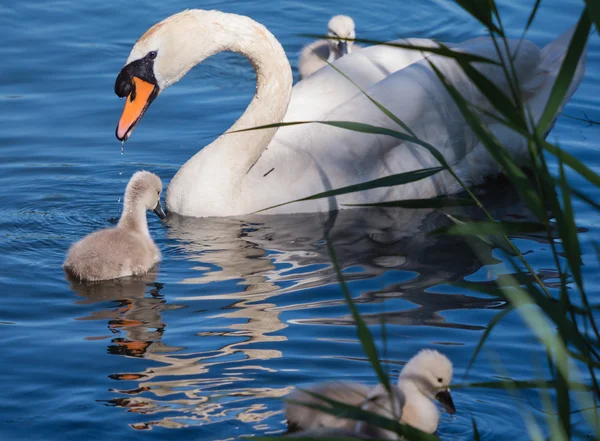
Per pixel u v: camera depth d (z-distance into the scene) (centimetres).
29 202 1457
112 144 1669
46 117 1752
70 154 1623
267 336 1055
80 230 1376
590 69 1938
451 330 1075
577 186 1496
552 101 736
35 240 1333
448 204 856
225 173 1442
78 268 1199
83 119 1752
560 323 707
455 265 1252
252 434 862
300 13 2314
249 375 970
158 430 870
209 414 895
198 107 1825
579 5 2216
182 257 1284
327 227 1396
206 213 1441
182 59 1472
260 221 1426
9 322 1093
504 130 1561
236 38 1470
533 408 916
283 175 1462
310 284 1196
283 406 907
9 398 927
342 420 837
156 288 1186
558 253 1283
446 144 1526
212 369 982
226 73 1989
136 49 1466
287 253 1298
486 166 1563
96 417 892
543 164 735
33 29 2112
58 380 962
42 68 1944
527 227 765
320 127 1500
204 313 1116
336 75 1592
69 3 2248
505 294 732
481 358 1011
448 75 1545
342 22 1967
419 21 2284
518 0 2261
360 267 1248
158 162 1616
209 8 2302
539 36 2078
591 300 1152
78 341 1047
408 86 1513
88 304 1144
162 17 2209
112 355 1014
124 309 1129
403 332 1070
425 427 876
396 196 1498
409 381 885
